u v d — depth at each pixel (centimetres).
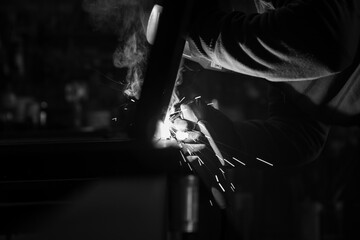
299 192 475
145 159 116
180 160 119
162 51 127
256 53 144
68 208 118
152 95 127
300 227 440
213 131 155
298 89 172
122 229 117
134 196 116
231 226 141
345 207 432
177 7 126
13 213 118
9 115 580
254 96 621
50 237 118
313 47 141
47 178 118
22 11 663
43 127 506
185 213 122
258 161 172
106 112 575
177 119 155
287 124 185
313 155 185
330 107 173
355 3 146
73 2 659
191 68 183
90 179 117
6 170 118
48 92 624
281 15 143
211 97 589
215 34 148
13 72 621
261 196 486
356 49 152
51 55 631
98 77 620
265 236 464
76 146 119
